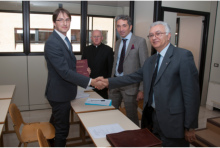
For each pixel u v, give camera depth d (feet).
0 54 11.33
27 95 12.19
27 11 11.44
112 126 4.77
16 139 8.60
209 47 13.29
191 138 4.60
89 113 5.71
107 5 13.12
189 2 12.20
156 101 4.74
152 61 5.26
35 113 11.85
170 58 4.56
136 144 3.66
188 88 4.35
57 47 5.37
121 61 7.53
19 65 11.77
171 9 11.68
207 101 13.29
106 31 13.43
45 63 12.28
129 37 7.37
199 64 13.69
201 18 14.76
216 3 13.00
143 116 5.28
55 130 6.38
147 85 5.24
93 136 4.24
